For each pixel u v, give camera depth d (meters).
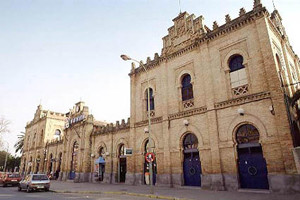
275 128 13.14
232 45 16.41
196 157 17.23
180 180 17.38
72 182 28.91
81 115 31.89
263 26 14.75
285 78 14.67
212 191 14.36
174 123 18.94
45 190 19.78
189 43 19.44
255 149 14.16
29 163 44.75
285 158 12.31
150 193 14.25
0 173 29.45
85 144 29.36
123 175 24.34
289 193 11.87
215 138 15.68
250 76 15.01
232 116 15.25
